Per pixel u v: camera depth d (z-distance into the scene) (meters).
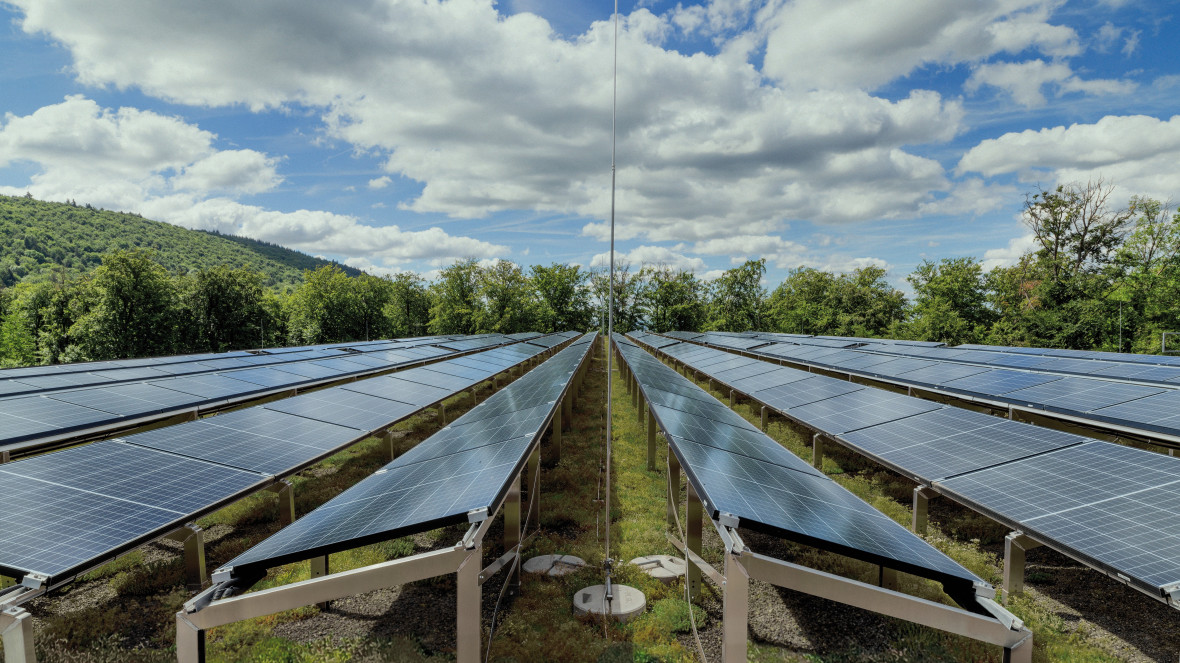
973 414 10.76
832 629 7.16
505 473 6.24
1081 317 36.84
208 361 23.48
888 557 4.95
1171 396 10.88
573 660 6.40
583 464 14.75
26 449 9.95
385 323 79.50
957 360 21.05
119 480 7.42
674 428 8.77
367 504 6.18
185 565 8.01
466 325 77.94
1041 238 49.72
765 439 9.74
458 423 11.37
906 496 12.07
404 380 17.34
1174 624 7.05
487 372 21.42
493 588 8.30
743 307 85.38
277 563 5.14
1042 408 12.04
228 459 8.92
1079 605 7.55
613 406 24.47
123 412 12.01
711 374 21.39
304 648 6.72
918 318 53.28
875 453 10.27
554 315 89.44
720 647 6.82
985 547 9.47
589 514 11.09
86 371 18.67
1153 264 34.38
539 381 16.11
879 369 19.47
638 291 95.38
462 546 5.08
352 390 15.05
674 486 10.26
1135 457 7.56
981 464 8.77
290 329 71.69
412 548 9.67
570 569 8.64
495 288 76.62
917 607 4.84
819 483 7.26
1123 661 6.36
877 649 6.72
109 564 8.76
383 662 6.43
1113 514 6.51
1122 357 18.91
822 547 5.09
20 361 50.91
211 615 4.92
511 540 7.77
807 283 86.50
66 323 52.62
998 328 43.50
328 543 5.13
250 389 15.62
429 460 8.04
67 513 6.35
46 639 6.78
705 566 6.75
